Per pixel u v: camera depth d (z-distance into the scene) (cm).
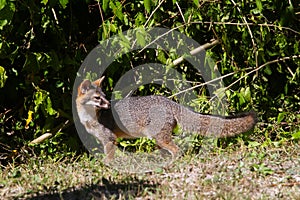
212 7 1298
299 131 1272
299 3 1333
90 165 1125
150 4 1188
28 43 1208
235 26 1318
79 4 1324
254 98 1344
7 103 1299
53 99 1256
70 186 963
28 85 1260
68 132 1310
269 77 1403
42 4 1209
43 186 949
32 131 1297
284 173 1012
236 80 1322
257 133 1308
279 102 1388
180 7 1341
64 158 1231
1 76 1155
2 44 1158
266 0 1295
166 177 1005
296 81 1352
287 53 1343
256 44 1297
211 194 898
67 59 1245
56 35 1246
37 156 1234
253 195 896
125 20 1259
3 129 1282
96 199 866
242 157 1124
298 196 866
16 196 917
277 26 1280
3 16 1105
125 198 880
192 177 1002
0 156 1235
